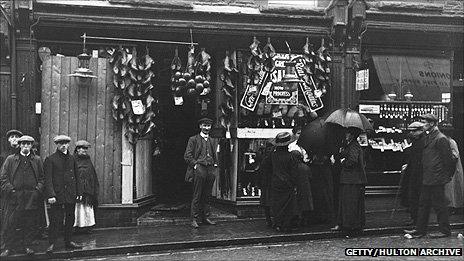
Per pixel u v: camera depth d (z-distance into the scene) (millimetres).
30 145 7398
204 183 9281
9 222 7242
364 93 10711
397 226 8984
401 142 10883
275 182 8672
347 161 8594
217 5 9906
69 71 9133
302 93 10227
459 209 10398
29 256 7145
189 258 7195
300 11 10000
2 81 8930
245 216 9961
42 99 8992
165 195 11539
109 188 9281
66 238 7508
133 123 9258
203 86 9352
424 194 8305
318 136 9023
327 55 10047
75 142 9133
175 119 11438
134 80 9242
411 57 11008
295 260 6973
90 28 9266
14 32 8906
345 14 10078
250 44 10062
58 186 7348
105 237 8273
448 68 11188
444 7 10875
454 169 8148
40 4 8922
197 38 9844
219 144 10430
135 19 9367
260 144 10133
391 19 10461
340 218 8617
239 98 9977
